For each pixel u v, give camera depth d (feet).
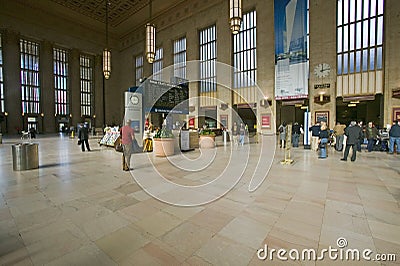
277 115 58.65
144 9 80.64
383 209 10.12
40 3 80.59
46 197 11.96
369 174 17.03
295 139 36.96
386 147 30.45
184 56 78.74
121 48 107.04
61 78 100.94
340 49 47.75
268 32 58.39
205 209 10.30
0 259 6.48
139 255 6.72
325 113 49.26
